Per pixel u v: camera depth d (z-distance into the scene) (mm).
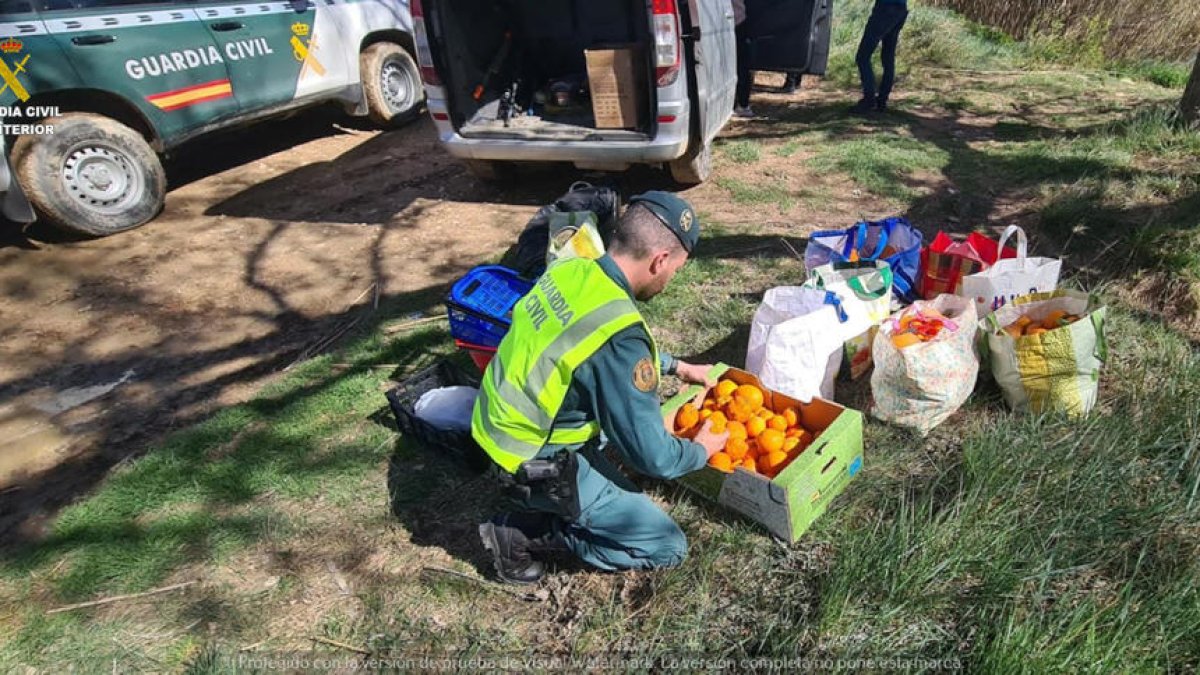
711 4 4738
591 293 1798
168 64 5301
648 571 2326
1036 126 6230
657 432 1816
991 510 2354
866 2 10469
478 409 1995
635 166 5828
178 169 6590
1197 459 2404
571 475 1970
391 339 3717
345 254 4750
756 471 2479
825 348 2777
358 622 2254
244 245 4961
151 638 2232
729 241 4434
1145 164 5004
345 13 6621
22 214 4723
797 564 2314
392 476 2795
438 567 2420
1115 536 2219
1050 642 1933
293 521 2617
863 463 2645
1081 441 2502
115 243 5070
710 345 3465
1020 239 2998
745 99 6883
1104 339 2688
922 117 6660
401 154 6645
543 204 5336
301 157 6730
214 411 3279
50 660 2186
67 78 4805
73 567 2482
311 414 3162
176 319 4109
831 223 4621
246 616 2283
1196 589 2018
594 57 4598
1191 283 3357
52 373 3678
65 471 2984
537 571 2326
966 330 2711
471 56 5121
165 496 2750
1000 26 11086
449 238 4879
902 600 2121
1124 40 10336
